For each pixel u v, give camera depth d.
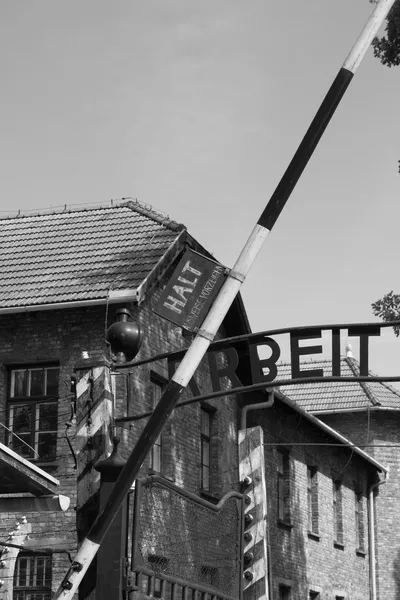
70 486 15.20
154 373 16.53
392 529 32.22
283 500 23.62
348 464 29.30
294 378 9.05
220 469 19.09
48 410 15.79
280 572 22.42
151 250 16.78
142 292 15.48
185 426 17.75
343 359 35.38
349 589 28.05
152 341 16.58
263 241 7.73
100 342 15.73
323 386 34.25
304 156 7.62
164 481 8.88
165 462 16.86
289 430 24.16
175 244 16.91
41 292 15.94
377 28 7.64
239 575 11.05
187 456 17.66
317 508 25.88
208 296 8.43
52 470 15.38
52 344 15.98
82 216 19.11
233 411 20.33
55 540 14.28
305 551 24.38
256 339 9.27
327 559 26.23
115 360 9.48
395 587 31.52
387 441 33.25
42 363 16.09
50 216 19.52
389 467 32.97
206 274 8.47
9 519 14.96
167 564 8.85
